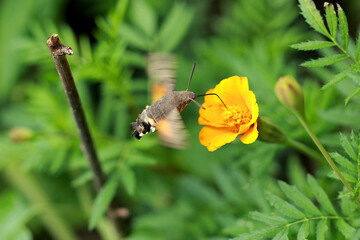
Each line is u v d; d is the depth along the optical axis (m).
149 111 0.76
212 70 0.95
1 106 1.08
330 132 0.87
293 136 0.84
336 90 0.85
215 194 0.90
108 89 0.93
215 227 0.88
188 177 0.91
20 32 1.08
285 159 0.95
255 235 0.76
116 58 0.90
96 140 0.93
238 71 0.90
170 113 0.76
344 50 0.75
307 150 0.80
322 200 0.77
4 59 1.08
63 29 0.89
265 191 0.77
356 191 0.75
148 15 0.95
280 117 0.84
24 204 0.99
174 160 0.96
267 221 0.76
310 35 0.96
